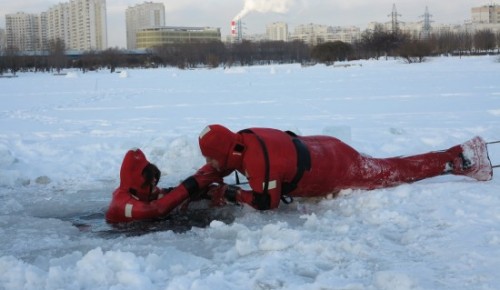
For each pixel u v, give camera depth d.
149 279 4.15
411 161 6.68
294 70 51.25
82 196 7.37
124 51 109.56
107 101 22.25
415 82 28.12
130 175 6.22
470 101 17.89
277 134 6.27
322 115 15.39
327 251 4.56
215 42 100.81
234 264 4.53
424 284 3.90
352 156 6.45
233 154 6.07
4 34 143.88
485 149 6.77
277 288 3.95
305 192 6.38
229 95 23.47
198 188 6.34
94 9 153.00
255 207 6.09
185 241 5.36
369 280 4.04
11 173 8.09
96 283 4.15
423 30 137.50
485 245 4.54
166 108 18.62
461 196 5.95
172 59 91.25
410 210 5.62
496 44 92.00
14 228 5.96
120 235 5.82
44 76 57.53
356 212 5.86
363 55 85.19
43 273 4.29
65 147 10.38
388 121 13.73
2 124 15.29
